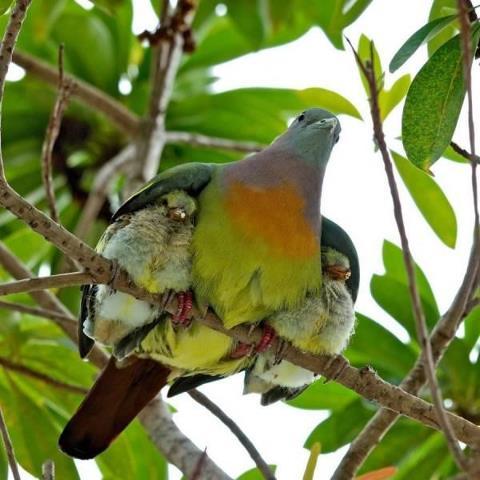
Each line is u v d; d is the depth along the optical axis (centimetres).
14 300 1162
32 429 1130
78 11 1398
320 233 930
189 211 884
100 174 1227
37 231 762
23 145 1390
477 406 1191
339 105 1038
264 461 915
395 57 820
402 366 1201
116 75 1429
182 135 1309
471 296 924
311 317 906
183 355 941
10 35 722
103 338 930
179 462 969
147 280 861
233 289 884
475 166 638
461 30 623
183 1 1245
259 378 1013
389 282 1196
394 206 622
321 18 1334
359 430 1181
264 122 1430
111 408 966
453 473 1168
